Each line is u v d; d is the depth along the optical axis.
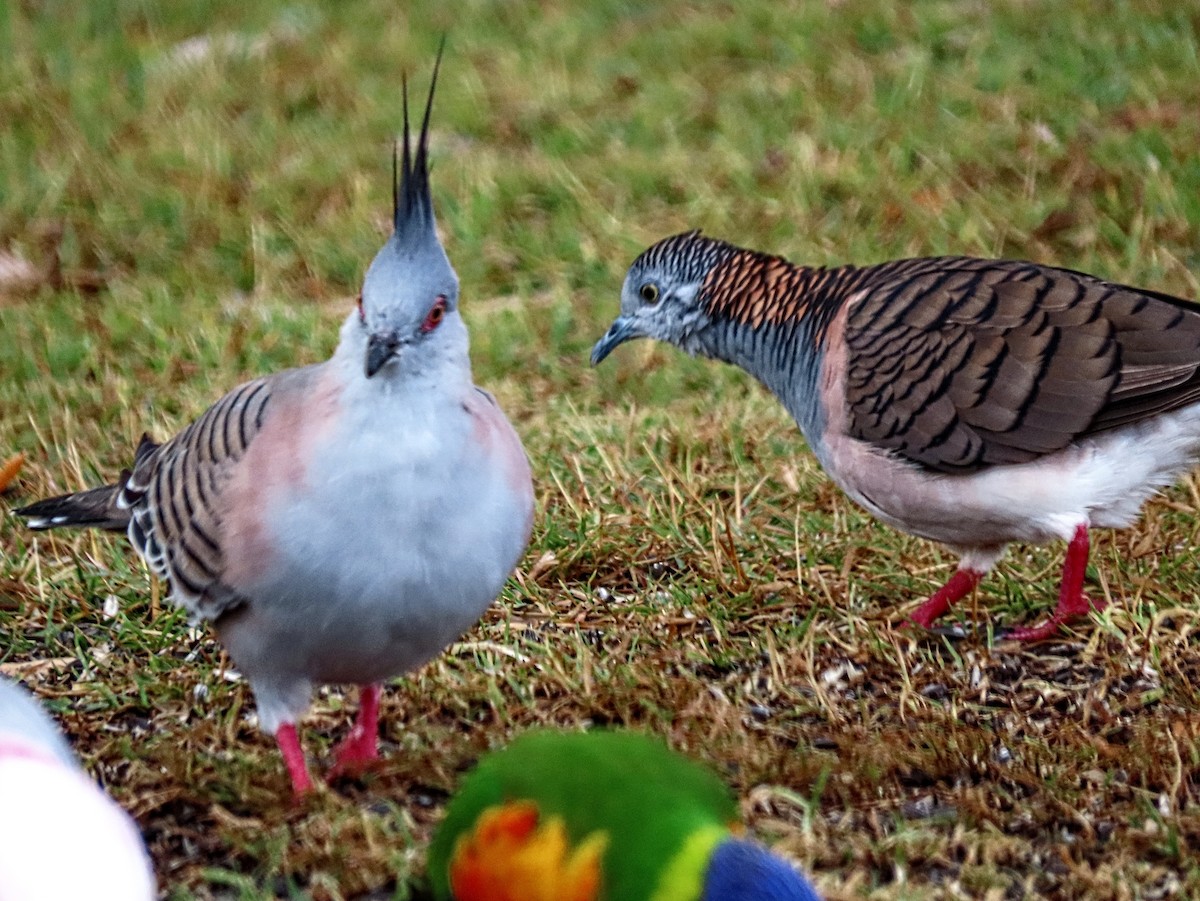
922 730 8.77
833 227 15.66
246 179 17.20
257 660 8.09
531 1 21.31
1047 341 9.81
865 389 10.07
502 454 7.74
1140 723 8.93
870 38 18.88
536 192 16.66
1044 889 7.58
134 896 5.66
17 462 11.23
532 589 10.50
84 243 16.05
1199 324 9.86
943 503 10.01
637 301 11.68
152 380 13.79
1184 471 10.22
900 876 7.48
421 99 18.70
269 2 21.75
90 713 9.30
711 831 6.37
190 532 7.98
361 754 8.62
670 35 19.64
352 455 7.42
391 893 7.50
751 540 11.05
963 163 16.27
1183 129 16.23
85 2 21.92
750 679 9.62
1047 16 18.78
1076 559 9.99
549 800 6.62
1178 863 7.75
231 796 8.23
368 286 7.49
